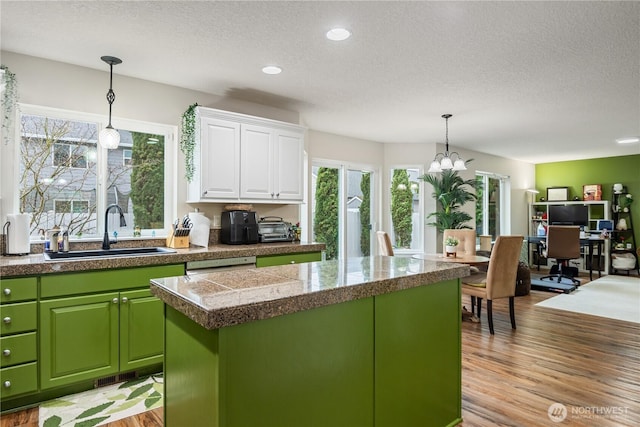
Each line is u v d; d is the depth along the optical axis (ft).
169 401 5.34
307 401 4.89
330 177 19.19
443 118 15.56
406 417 6.23
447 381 7.04
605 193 26.05
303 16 7.50
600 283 21.34
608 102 13.29
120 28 8.03
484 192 25.35
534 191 28.30
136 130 11.18
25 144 9.64
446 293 7.07
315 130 18.01
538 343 11.66
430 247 20.85
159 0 6.95
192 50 9.11
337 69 10.31
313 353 4.95
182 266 9.61
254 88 11.89
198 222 11.34
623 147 22.39
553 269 23.91
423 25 7.84
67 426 7.18
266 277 5.89
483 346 11.40
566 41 8.55
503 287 12.79
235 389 4.21
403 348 6.19
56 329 7.95
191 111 11.32
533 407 7.86
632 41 8.54
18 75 9.27
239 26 7.93
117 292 8.67
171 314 5.23
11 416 7.52
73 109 9.97
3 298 7.43
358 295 5.36
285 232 13.29
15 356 7.55
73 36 8.39
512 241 12.57
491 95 12.57
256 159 12.29
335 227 19.44
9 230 8.78
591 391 8.55
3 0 6.95
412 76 10.83
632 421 7.34
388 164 21.17
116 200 10.90
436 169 15.46
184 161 11.76
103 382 8.77
